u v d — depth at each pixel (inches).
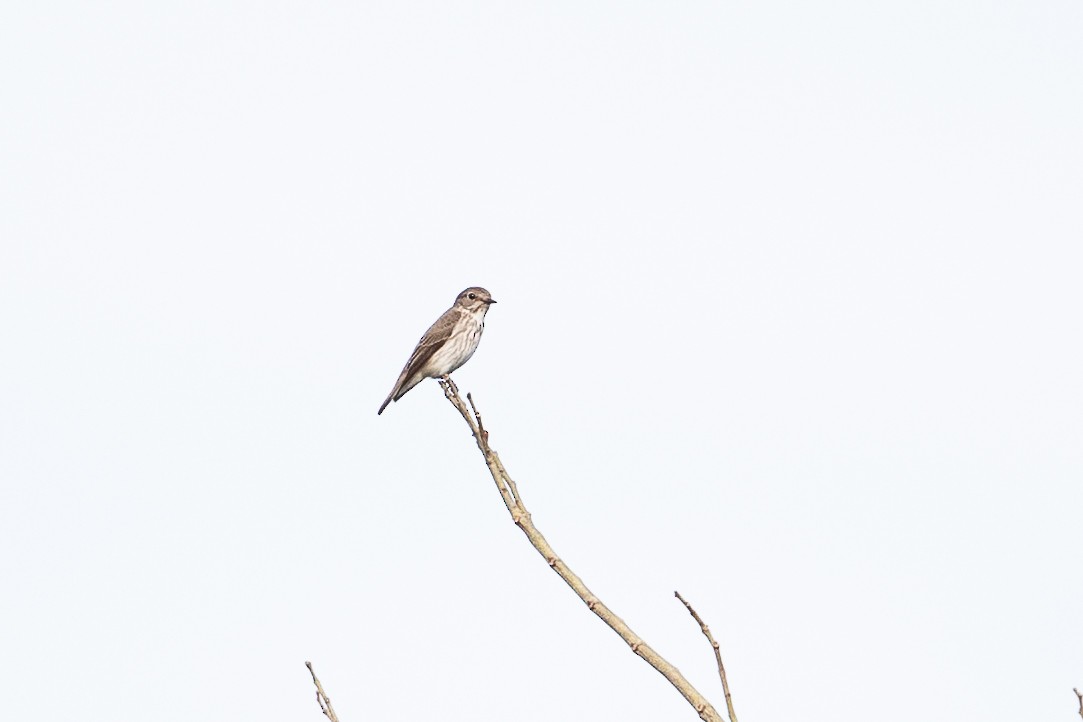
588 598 379.2
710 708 355.3
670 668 363.3
